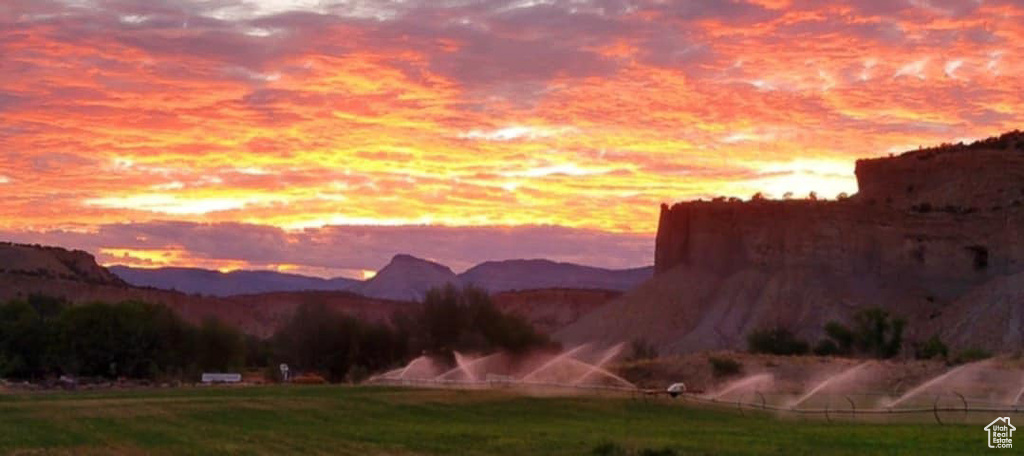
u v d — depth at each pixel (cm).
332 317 10831
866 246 16725
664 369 8150
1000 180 17038
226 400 5416
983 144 18600
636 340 14388
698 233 17988
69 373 10138
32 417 4734
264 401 5388
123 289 19300
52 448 3909
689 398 5991
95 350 10250
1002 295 14125
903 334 13762
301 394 5812
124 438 4162
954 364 7400
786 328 14412
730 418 5172
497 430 4500
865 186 18562
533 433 4375
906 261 16475
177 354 10719
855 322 12862
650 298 17412
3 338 10288
